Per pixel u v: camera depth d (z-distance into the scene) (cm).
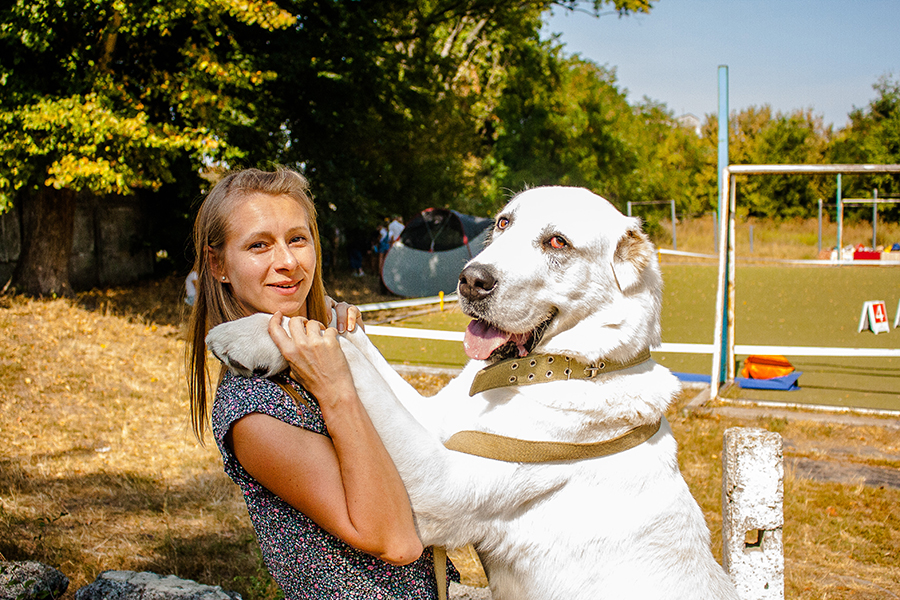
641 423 208
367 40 1383
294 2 1243
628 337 212
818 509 506
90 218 1400
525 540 198
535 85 2800
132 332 999
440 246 1652
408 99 1581
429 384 814
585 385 203
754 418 707
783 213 3272
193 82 1002
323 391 145
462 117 2234
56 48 938
